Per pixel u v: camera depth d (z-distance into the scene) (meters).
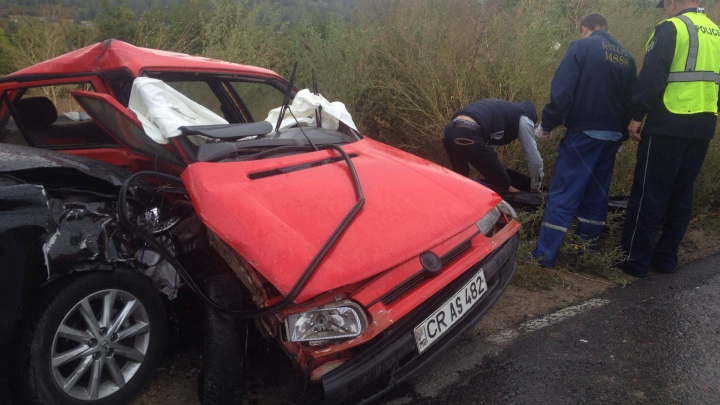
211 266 2.84
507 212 3.08
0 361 2.10
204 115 3.17
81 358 2.31
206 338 2.24
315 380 2.05
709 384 2.73
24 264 2.13
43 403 2.18
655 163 3.92
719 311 3.52
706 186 5.14
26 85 3.34
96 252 2.29
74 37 6.56
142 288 2.46
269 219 2.33
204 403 2.25
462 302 2.47
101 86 3.21
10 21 6.64
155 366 2.54
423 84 5.21
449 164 5.39
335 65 5.43
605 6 6.16
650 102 3.79
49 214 2.24
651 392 2.66
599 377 2.78
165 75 3.36
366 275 2.16
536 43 5.19
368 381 2.10
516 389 2.67
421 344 2.27
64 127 3.48
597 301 3.66
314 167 2.89
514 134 4.34
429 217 2.59
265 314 2.06
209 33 6.02
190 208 2.91
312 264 2.11
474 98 5.18
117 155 3.21
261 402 2.51
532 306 3.58
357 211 2.46
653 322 3.37
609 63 3.86
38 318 2.16
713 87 3.81
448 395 2.63
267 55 6.06
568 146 4.04
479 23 5.41
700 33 3.79
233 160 2.85
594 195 4.14
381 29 5.72
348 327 2.07
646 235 4.01
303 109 3.58
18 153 2.61
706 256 4.50
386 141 5.64
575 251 4.14
